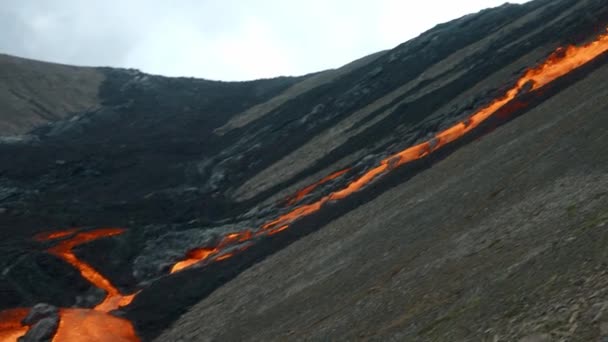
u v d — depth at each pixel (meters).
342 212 57.59
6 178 109.06
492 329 18.81
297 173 87.81
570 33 75.12
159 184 106.94
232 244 68.88
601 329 15.66
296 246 54.47
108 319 54.06
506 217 28.89
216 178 105.25
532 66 72.12
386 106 98.81
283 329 34.56
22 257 66.31
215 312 48.53
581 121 36.19
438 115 76.81
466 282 23.98
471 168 44.53
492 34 106.50
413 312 24.73
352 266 38.91
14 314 55.50
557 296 18.22
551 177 30.22
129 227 79.94
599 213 22.05
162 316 53.44
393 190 54.66
